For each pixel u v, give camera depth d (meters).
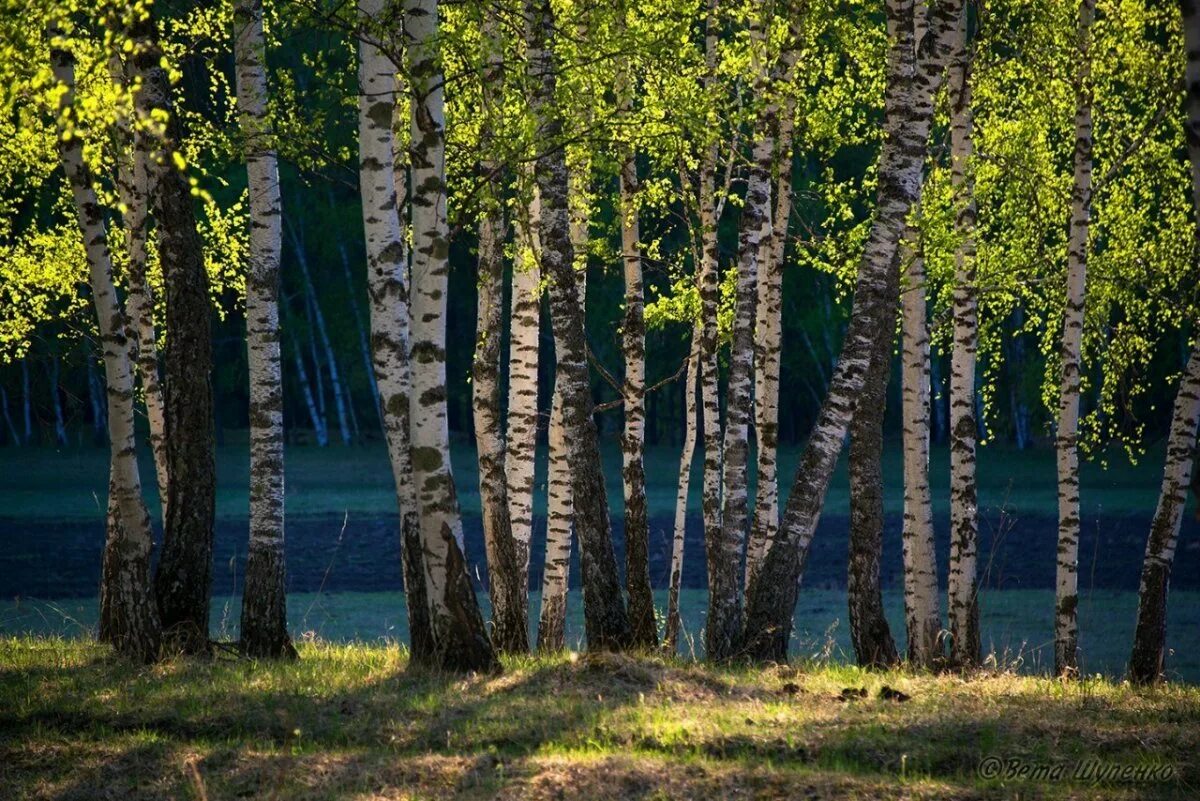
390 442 27.41
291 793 18.17
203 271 29.27
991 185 39.69
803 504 29.47
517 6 29.88
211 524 29.38
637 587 34.59
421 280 25.38
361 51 25.98
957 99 35.38
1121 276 40.66
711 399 36.69
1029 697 24.86
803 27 33.41
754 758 19.50
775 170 35.47
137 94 27.31
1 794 18.52
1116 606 55.84
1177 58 37.62
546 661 28.98
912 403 35.22
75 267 38.00
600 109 29.55
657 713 21.75
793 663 30.66
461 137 33.50
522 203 31.41
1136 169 40.72
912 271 34.88
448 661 26.12
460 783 18.39
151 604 27.83
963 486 35.22
